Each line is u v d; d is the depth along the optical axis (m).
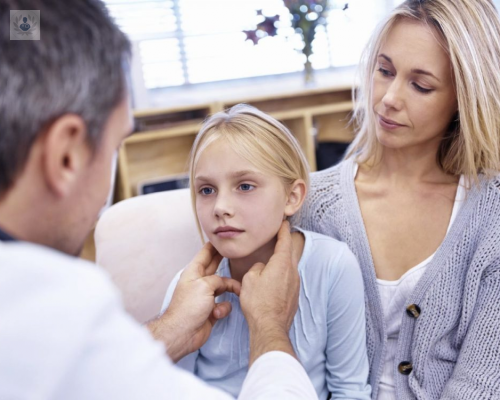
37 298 0.43
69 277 0.45
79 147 0.53
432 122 0.98
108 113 0.55
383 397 1.04
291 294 0.84
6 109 0.49
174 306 0.89
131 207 1.24
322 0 2.86
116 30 0.56
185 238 1.22
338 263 0.98
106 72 0.54
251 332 0.78
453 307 0.99
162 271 1.21
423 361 0.99
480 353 0.95
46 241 0.55
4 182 0.50
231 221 0.89
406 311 1.01
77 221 0.56
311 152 2.77
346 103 2.87
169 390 0.51
